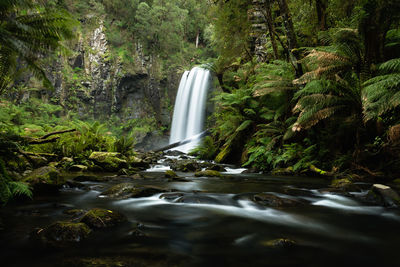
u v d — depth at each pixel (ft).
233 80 47.80
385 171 18.54
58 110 105.19
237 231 7.97
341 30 19.12
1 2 12.28
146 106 129.18
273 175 23.97
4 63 14.38
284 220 9.21
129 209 10.43
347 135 22.17
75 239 6.82
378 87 15.47
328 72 19.70
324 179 20.68
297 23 34.83
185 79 118.52
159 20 138.62
